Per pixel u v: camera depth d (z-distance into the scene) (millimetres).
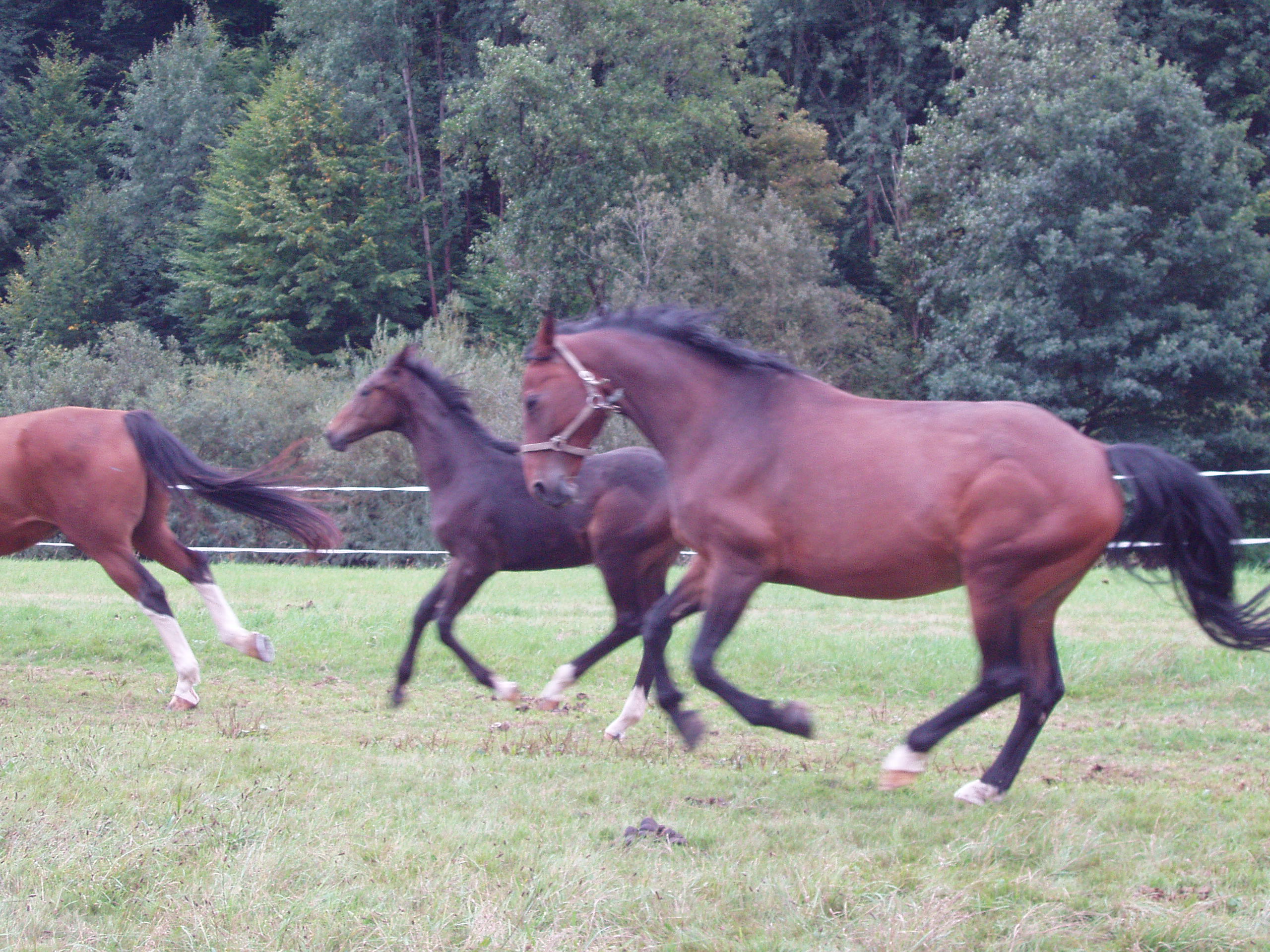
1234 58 30688
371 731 7043
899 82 35375
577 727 7172
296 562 22562
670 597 5852
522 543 7246
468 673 8828
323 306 34688
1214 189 24531
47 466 7484
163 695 8117
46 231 42375
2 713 7406
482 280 35562
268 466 8094
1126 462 4984
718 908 3924
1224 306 24078
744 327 29219
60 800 5094
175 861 4293
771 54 38656
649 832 4695
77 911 3893
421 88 41000
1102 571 15289
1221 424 25156
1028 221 24500
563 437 5633
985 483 4777
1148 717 7359
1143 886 4113
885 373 30219
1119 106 24766
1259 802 5203
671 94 34562
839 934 3695
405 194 39062
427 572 17859
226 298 35281
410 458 23156
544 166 31672
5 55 46406
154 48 42906
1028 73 26859
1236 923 3717
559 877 4090
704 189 30344
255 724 7074
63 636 9984
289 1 41031
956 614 11531
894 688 8312
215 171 40500
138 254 41281
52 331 38094
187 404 25922
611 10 32438
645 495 6965
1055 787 5617
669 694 5676
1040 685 5305
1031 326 23672
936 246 30578
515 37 39625
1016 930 3621
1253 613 5004
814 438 5109
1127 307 24234
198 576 8039
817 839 4664
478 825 4832
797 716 4996
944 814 5062
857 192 36719
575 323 5984
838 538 4992
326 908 3812
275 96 37250
